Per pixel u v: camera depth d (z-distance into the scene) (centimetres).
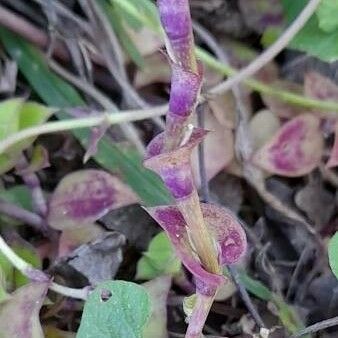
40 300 13
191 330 10
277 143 16
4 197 15
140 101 16
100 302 11
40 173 16
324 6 15
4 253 13
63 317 14
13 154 15
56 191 15
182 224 9
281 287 15
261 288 14
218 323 15
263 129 16
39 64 16
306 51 16
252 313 14
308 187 16
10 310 12
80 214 15
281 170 16
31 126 15
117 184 15
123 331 11
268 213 16
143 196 15
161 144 9
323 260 15
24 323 12
